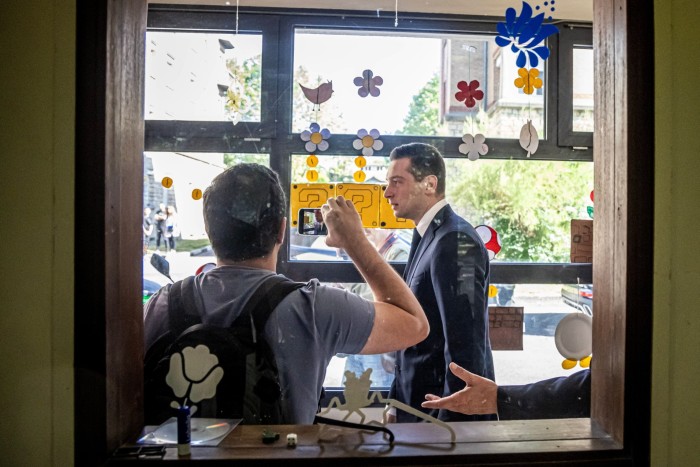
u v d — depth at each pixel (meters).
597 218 0.85
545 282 1.19
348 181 1.14
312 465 0.70
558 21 1.19
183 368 0.86
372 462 0.71
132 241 0.79
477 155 1.17
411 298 1.07
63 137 0.69
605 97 0.82
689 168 0.75
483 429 0.82
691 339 0.76
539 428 0.83
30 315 0.69
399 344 1.01
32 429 0.69
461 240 1.12
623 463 0.74
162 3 1.11
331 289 0.97
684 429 0.75
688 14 0.75
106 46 0.69
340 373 1.00
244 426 0.82
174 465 0.69
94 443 0.69
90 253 0.69
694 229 0.75
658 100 0.75
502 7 1.15
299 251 1.14
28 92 0.69
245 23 1.13
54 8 0.69
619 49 0.77
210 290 0.92
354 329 0.96
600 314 0.84
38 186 0.69
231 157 1.12
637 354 0.75
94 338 0.69
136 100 0.80
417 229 1.15
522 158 1.19
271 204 0.98
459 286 1.10
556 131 1.20
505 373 1.16
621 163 0.77
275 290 0.92
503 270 1.18
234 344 0.87
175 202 1.08
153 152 1.09
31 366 0.69
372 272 1.10
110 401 0.71
